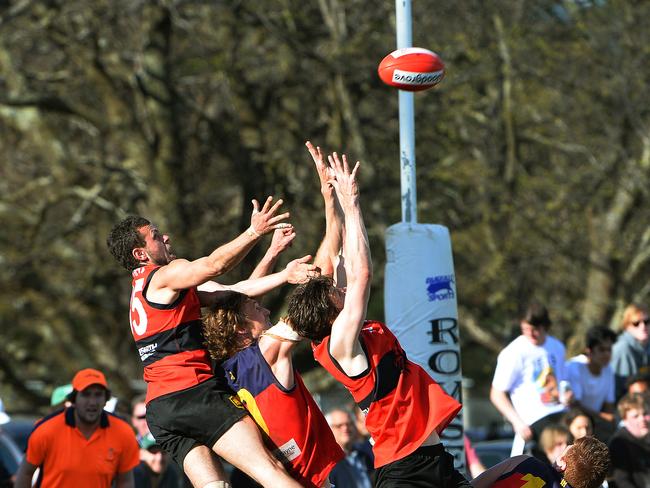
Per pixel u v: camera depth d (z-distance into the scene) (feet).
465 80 243.81
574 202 252.42
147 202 244.83
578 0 251.80
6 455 133.08
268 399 77.30
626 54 250.16
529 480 81.46
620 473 107.76
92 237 257.96
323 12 239.71
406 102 102.32
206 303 80.28
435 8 245.24
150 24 240.73
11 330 283.18
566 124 256.32
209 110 256.32
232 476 103.71
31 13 242.99
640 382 121.08
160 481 114.01
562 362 119.34
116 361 262.67
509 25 248.52
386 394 74.64
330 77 237.66
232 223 243.81
